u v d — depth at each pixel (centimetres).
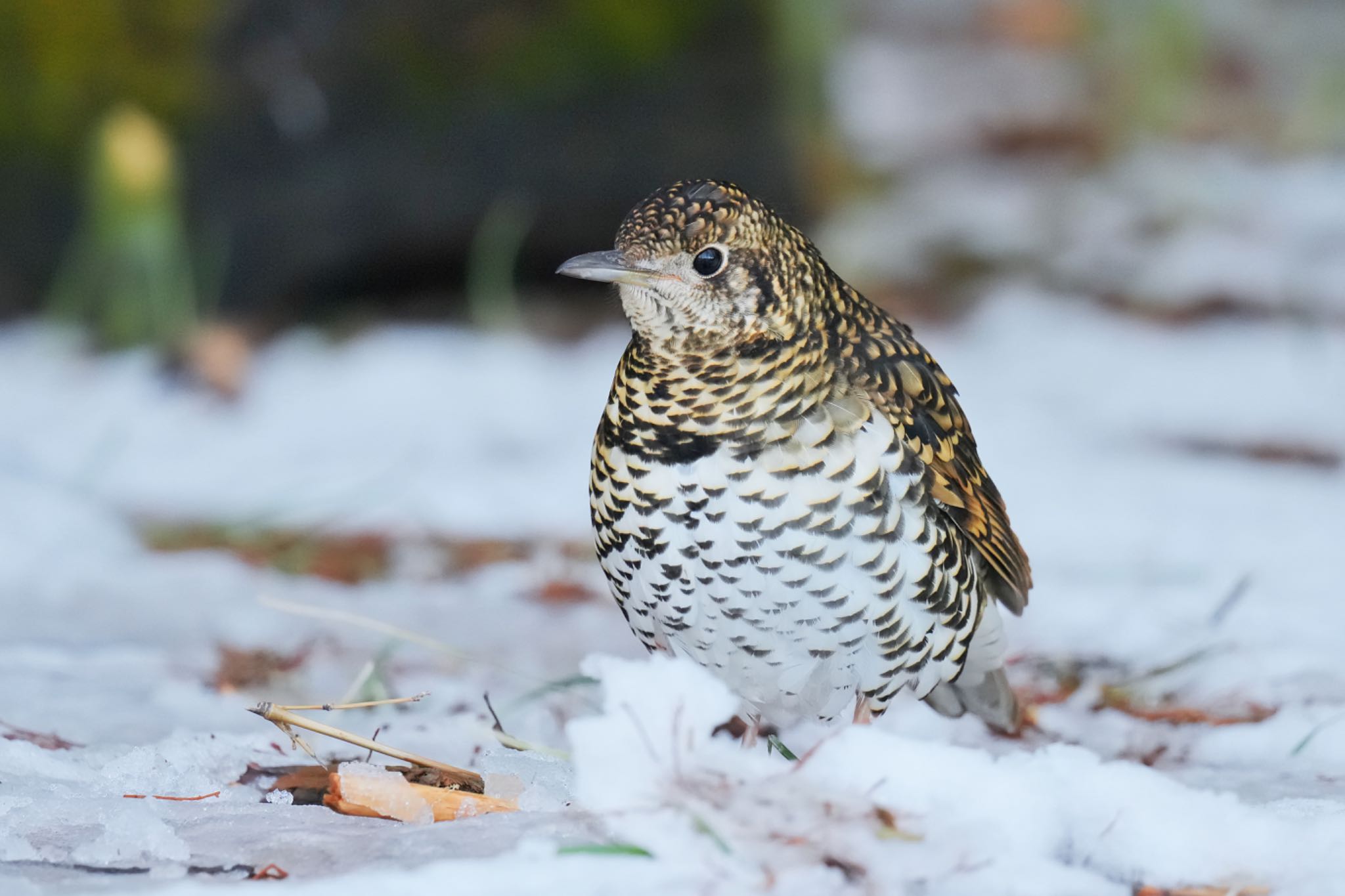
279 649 887
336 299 1744
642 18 1705
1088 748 737
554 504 1262
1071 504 1252
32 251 1667
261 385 1586
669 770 500
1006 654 865
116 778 627
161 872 500
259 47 1634
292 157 1666
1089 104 3036
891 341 684
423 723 731
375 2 1648
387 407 1540
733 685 655
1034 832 512
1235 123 3048
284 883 477
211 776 633
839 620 633
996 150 2859
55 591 1015
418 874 475
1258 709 779
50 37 1612
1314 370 1714
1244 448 1448
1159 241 2272
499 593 1052
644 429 629
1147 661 869
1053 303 1997
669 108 1736
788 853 483
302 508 1238
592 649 912
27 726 712
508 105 1691
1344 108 3041
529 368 1648
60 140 1639
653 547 634
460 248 1727
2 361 1623
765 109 1781
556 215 1734
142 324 1648
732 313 623
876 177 2486
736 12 1741
